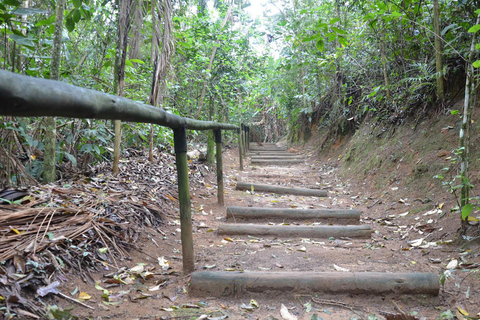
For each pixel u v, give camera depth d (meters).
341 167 6.13
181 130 2.18
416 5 4.02
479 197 2.76
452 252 2.49
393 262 2.44
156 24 3.19
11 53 3.13
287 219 3.56
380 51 5.54
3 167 2.87
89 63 4.59
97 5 3.89
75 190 2.92
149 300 1.87
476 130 3.50
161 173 4.36
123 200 3.01
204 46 7.18
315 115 9.59
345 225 3.33
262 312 1.81
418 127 4.47
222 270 2.29
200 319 1.67
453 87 4.21
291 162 7.84
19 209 2.28
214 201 4.19
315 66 7.21
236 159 8.08
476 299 1.86
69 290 1.80
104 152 4.28
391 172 4.33
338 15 6.46
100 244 2.29
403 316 1.68
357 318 1.75
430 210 3.21
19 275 1.65
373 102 5.86
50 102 0.78
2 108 0.67
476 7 3.71
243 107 10.09
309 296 1.96
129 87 4.98
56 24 2.73
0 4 2.37
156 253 2.55
